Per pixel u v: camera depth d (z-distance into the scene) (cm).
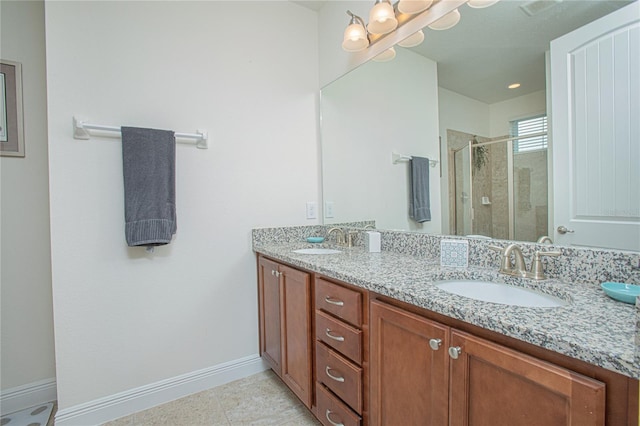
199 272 183
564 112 106
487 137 129
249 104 199
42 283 172
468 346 77
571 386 59
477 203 134
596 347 55
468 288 115
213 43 187
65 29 147
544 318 70
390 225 179
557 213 108
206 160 184
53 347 174
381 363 105
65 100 147
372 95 186
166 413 162
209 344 187
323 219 229
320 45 225
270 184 208
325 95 222
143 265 167
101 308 156
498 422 72
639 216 89
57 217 146
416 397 93
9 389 164
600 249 96
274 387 186
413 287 98
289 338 164
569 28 104
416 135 161
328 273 128
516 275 108
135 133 156
